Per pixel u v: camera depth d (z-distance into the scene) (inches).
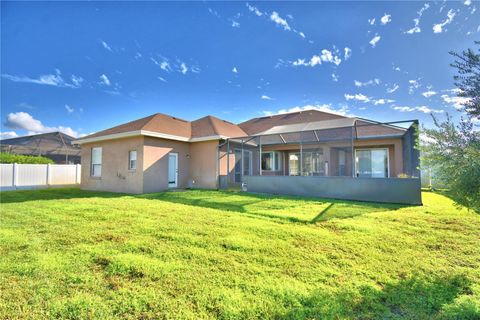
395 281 135.0
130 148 571.8
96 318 103.3
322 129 486.6
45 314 105.9
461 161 129.7
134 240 200.4
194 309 109.9
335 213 304.2
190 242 195.6
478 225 245.1
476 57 134.2
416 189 365.7
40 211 316.8
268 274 142.4
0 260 158.9
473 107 134.9
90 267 150.9
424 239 203.0
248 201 404.8
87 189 658.2
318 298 116.9
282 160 789.9
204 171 638.5
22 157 800.3
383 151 643.5
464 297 119.0
